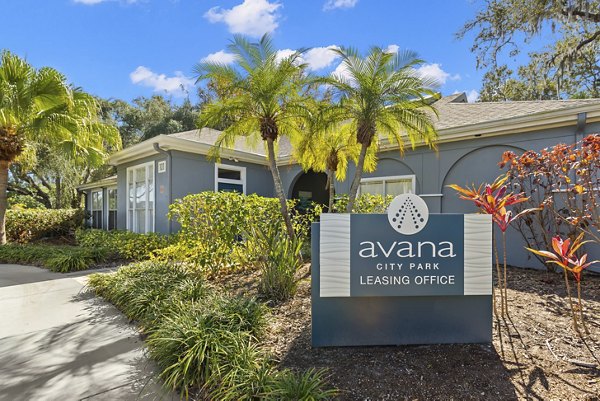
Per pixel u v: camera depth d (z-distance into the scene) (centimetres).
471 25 1295
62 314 450
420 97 587
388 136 703
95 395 262
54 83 899
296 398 224
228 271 605
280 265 468
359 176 628
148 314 397
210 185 1061
